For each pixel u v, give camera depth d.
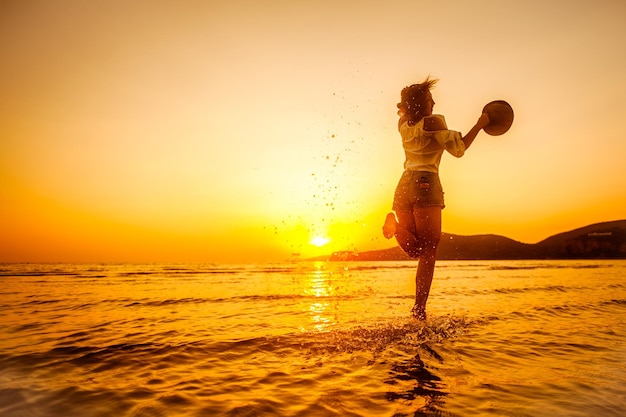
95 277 12.27
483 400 1.43
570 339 2.49
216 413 1.32
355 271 14.81
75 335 2.70
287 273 14.55
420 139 3.13
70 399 1.46
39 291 6.69
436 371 1.82
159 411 1.34
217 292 6.17
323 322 3.09
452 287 6.55
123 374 1.81
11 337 2.64
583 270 12.90
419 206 3.10
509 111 3.13
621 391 1.52
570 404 1.38
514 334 2.63
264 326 2.97
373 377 1.73
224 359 2.06
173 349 2.27
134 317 3.56
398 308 3.93
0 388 1.58
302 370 1.85
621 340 2.47
